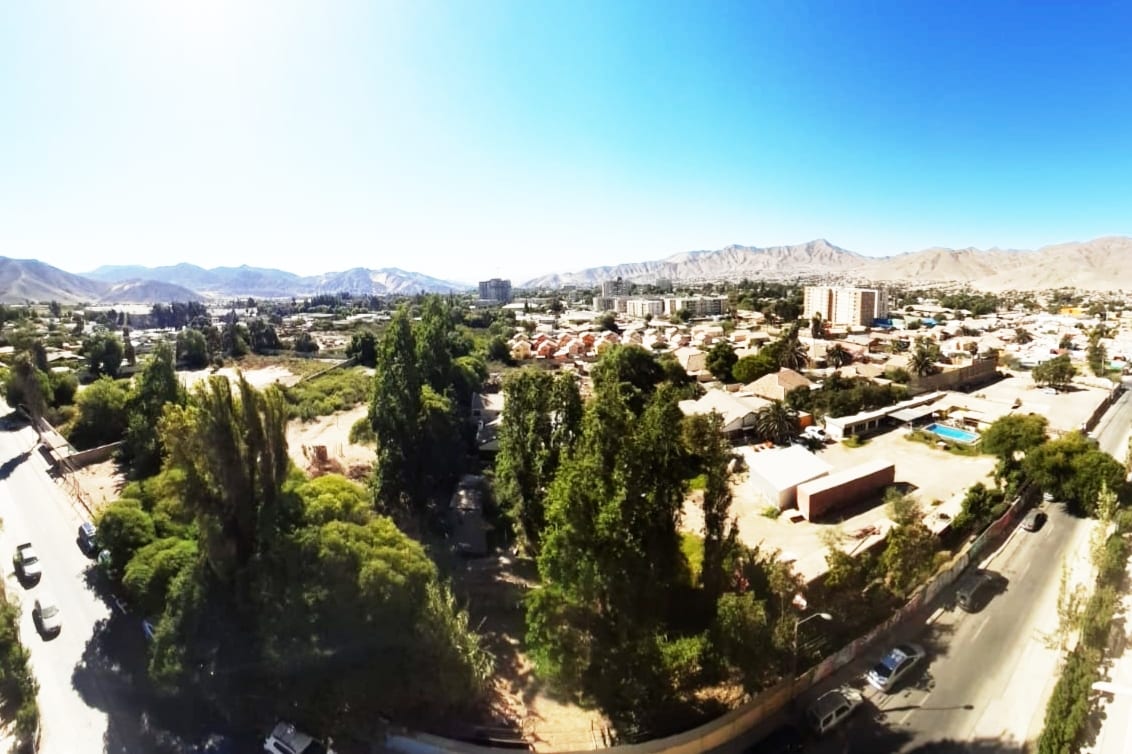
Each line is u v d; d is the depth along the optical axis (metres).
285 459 29.77
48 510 47.12
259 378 100.31
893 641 29.55
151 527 33.09
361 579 23.39
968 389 88.25
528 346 121.88
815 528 43.06
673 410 26.16
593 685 23.23
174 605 25.69
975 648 28.89
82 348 113.75
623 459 24.73
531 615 25.77
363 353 114.56
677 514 27.78
